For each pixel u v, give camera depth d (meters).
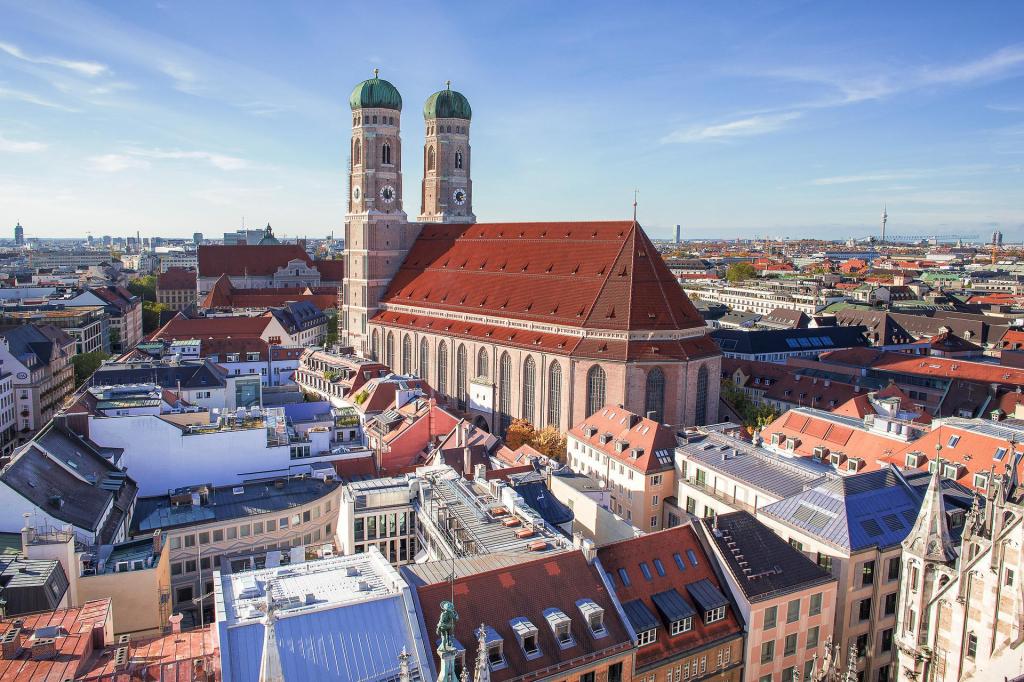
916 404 167.88
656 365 157.38
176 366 161.50
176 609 96.31
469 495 90.69
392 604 61.88
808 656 76.88
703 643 70.50
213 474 115.31
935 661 55.72
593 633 66.00
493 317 187.38
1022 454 97.25
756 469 102.50
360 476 121.56
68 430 104.50
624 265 168.75
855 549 77.62
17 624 60.56
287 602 61.22
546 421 170.12
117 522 92.94
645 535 75.31
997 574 50.06
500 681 61.22
